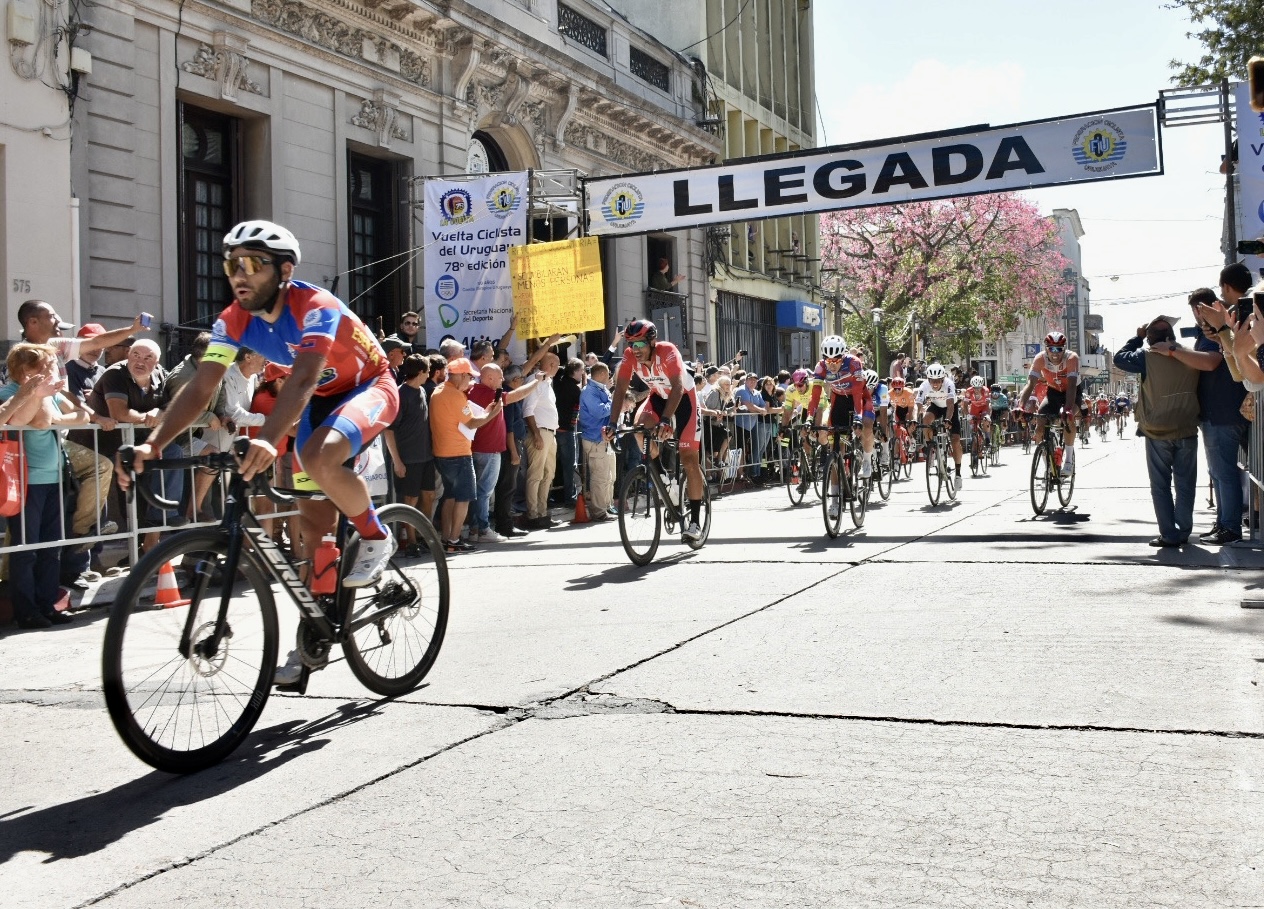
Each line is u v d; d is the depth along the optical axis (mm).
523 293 13008
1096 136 11539
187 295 12461
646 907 2514
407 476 9773
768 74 31844
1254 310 5953
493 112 17672
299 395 3867
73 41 10773
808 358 32469
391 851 2926
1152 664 4504
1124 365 7934
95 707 4672
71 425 7156
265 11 13078
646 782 3352
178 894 2721
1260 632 5027
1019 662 4617
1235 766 3291
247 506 3943
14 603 6828
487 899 2600
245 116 13086
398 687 4582
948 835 2855
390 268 15633
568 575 7879
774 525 10766
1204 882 2537
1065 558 7469
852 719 3906
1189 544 8070
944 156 12094
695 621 5805
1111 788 3145
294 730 4156
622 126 21719
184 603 3705
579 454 13281
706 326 25531
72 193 10797
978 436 18422
